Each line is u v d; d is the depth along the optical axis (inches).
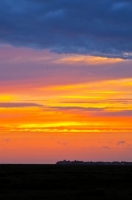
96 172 3732.8
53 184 2287.2
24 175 3176.7
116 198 1819.6
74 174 3292.3
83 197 1813.5
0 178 2709.2
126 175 3120.1
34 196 1849.2
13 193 1989.4
